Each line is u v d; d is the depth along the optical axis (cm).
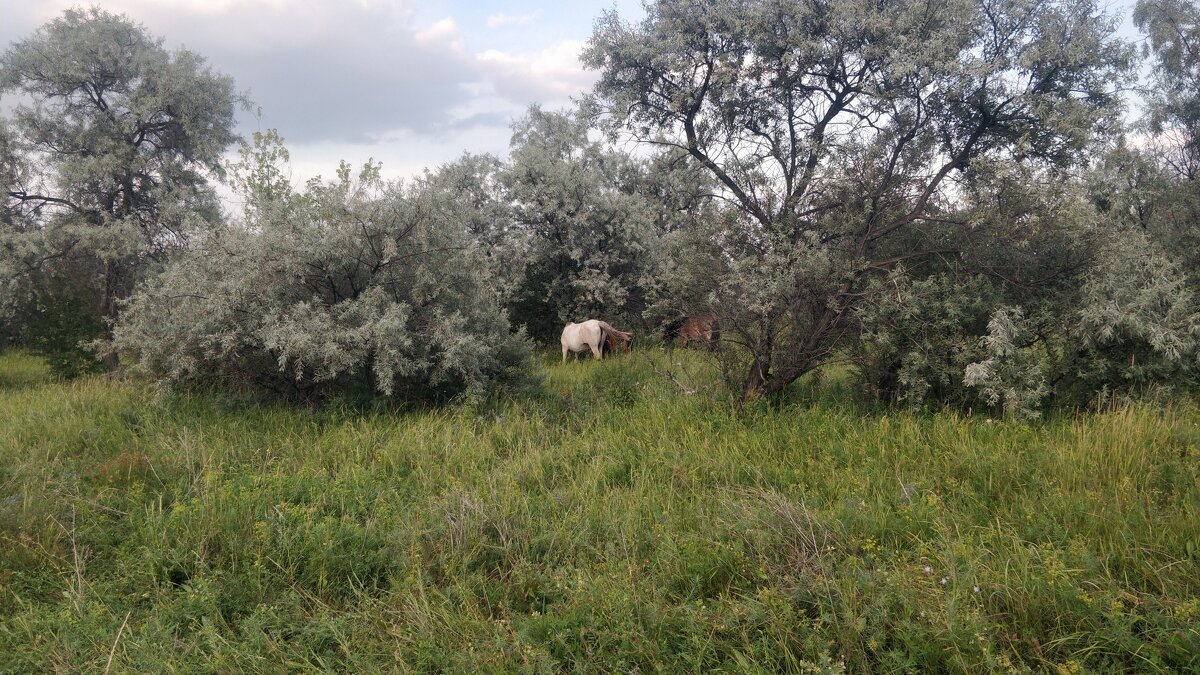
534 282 1559
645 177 1784
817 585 365
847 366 813
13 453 665
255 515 490
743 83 928
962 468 542
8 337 1502
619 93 955
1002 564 387
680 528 470
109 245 1266
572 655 336
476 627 361
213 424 786
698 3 916
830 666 307
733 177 913
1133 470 505
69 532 478
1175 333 661
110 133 1317
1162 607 340
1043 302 723
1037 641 325
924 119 813
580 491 544
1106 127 787
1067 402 708
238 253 816
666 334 1189
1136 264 730
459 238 891
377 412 806
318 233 819
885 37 813
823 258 739
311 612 394
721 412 727
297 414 810
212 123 1391
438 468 615
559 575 404
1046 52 757
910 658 313
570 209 1518
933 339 720
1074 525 431
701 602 365
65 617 365
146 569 432
